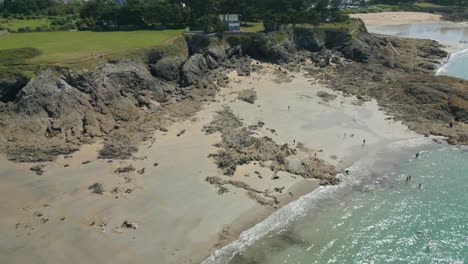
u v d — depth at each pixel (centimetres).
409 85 10588
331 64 13012
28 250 5162
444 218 6156
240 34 12812
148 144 7819
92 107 8506
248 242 5475
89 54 9656
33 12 16312
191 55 11819
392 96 10344
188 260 5116
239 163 7206
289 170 7075
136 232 5541
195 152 7569
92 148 7606
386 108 9825
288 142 8038
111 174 6838
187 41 12088
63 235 5434
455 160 7775
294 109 9612
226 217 5903
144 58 10262
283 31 13588
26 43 10831
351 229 5859
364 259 5319
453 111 9450
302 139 8200
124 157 7350
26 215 5781
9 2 16150
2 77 8356
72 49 10156
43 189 6378
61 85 8406
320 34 14062
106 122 8312
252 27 14100
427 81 10994
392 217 6156
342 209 6278
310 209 6225
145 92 9481
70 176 6738
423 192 6781
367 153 7875
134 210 5975
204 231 5612
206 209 6041
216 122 8738
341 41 13925
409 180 7088
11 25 13662
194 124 8669
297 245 5494
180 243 5381
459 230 5894
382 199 6569
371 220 6069
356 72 12212
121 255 5144
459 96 9800
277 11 15062
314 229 5816
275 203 6281
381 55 13712
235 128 8531
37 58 9212
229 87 10719
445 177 7225
